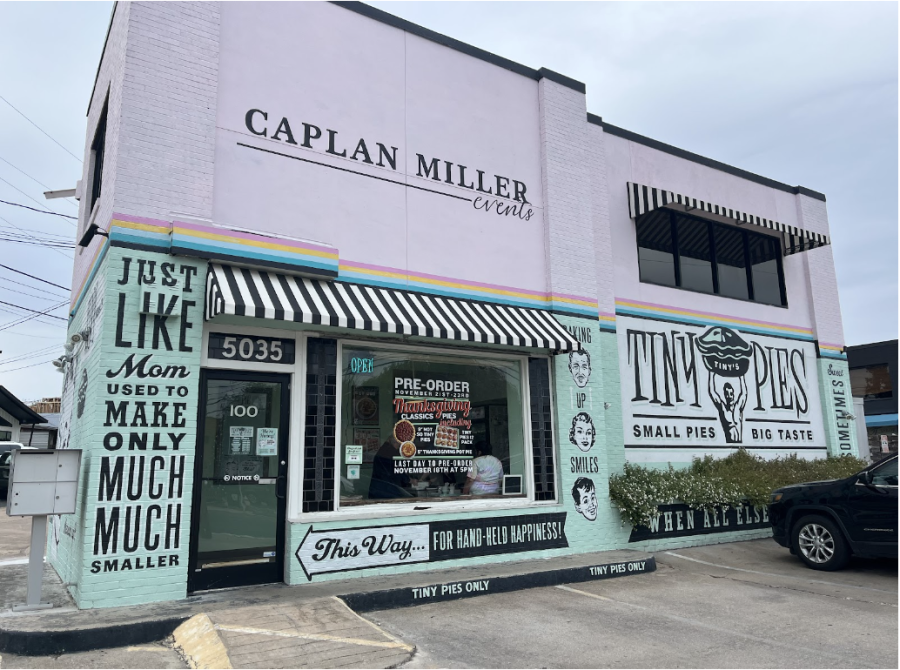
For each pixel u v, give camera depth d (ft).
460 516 27.99
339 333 26.53
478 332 27.76
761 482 38.42
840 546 29.27
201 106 24.52
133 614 19.69
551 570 26.86
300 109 27.22
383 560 25.79
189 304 23.11
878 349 87.97
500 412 30.94
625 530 33.53
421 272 29.40
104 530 20.76
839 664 17.29
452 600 24.08
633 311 39.55
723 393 42.88
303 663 16.52
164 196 23.27
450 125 31.65
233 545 23.39
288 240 25.29
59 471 20.71
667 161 43.42
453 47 32.45
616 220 40.01
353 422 26.68
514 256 32.65
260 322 24.64
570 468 31.81
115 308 21.90
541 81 35.32
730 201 46.52
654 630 20.33
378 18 30.14
